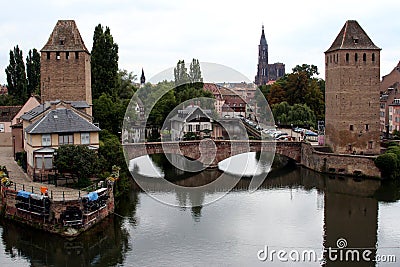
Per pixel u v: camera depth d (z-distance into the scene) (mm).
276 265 38625
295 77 123688
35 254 41750
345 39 83062
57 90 75125
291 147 87312
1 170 56438
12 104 107875
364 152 83750
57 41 75125
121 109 74438
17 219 48938
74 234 44906
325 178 76688
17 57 110938
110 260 39844
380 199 62562
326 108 88500
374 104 83312
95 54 86812
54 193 48438
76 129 56094
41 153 54219
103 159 54625
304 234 46750
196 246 42250
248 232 46312
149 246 42438
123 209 52969
